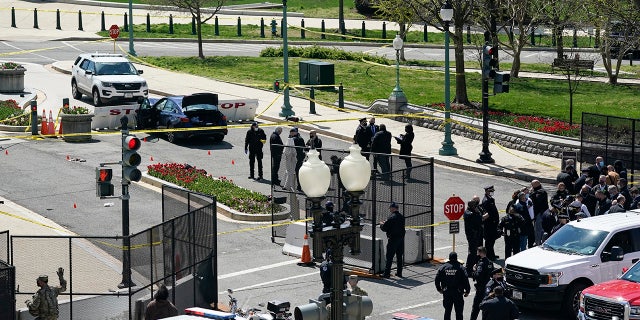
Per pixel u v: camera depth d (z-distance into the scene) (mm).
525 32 184875
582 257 75125
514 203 86438
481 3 165750
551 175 118188
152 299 69938
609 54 178875
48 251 82562
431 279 83250
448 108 127375
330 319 53406
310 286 80875
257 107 151250
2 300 63688
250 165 115062
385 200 88438
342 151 93688
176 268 71875
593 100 159125
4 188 109125
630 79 186875
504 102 155250
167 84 168375
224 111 143875
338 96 163375
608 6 139500
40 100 154500
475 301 72188
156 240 73000
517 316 64812
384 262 85125
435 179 118188
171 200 84375
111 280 78000
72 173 115812
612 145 112125
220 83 171500
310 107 150125
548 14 186875
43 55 196625
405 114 145375
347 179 49656
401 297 78688
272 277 83438
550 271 74125
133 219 99188
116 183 112625
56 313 67375
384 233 86750
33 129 132375
